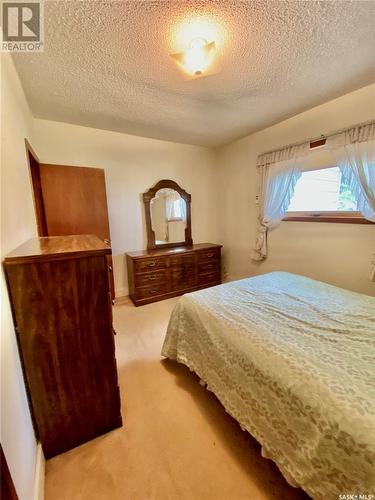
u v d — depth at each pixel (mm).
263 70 1717
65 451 1225
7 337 909
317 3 1163
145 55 1521
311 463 844
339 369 970
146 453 1210
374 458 680
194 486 1056
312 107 2361
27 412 1065
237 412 1211
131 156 3242
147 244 3510
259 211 3105
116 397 1330
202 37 1365
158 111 2414
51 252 1104
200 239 4039
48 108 2311
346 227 2256
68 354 1179
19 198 1456
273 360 1080
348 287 2291
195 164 3791
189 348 1702
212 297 1821
